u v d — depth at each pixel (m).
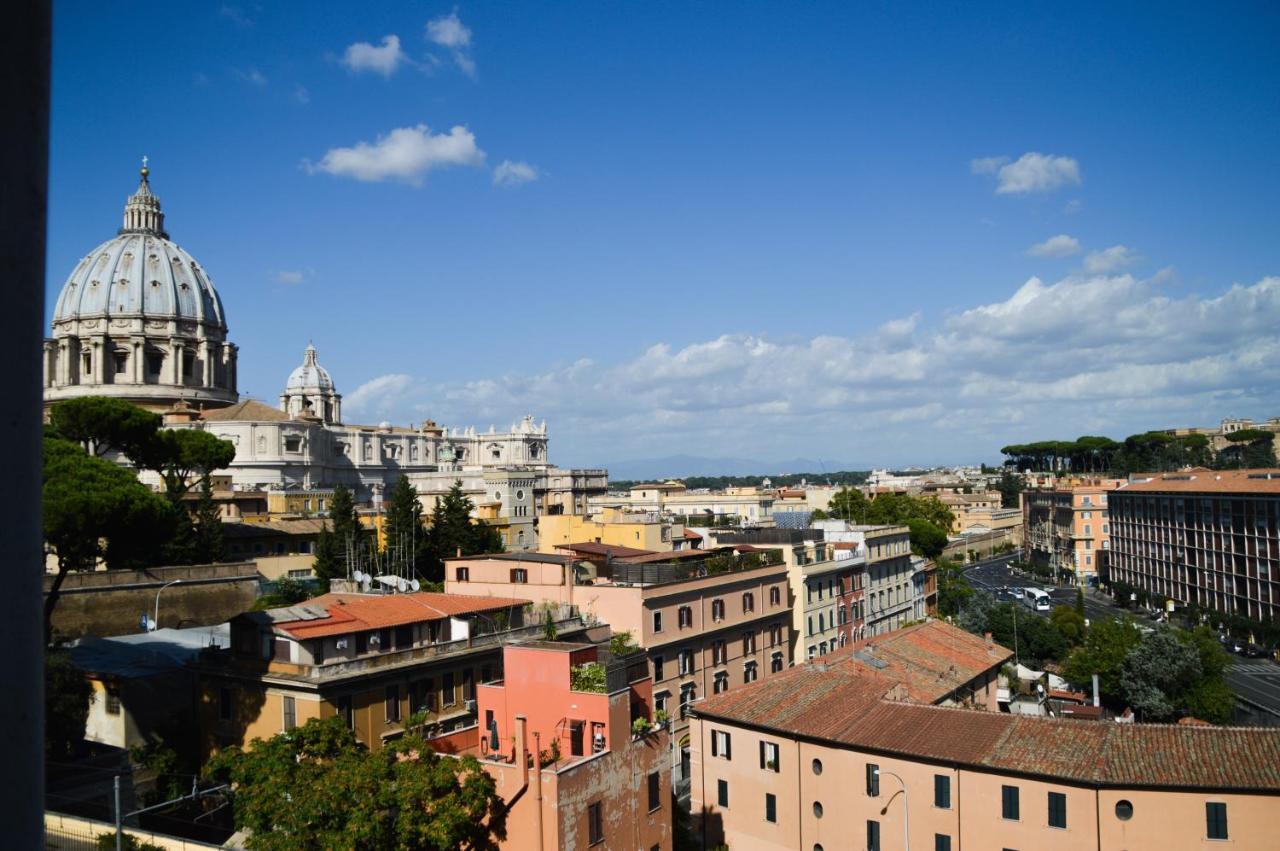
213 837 56.22
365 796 42.47
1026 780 51.31
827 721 60.12
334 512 117.19
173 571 94.56
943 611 150.88
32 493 5.24
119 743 65.31
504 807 45.38
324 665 58.78
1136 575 195.25
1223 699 94.56
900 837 55.06
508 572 85.62
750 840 61.97
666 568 85.25
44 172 5.36
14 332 5.11
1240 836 47.28
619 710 49.66
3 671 4.99
